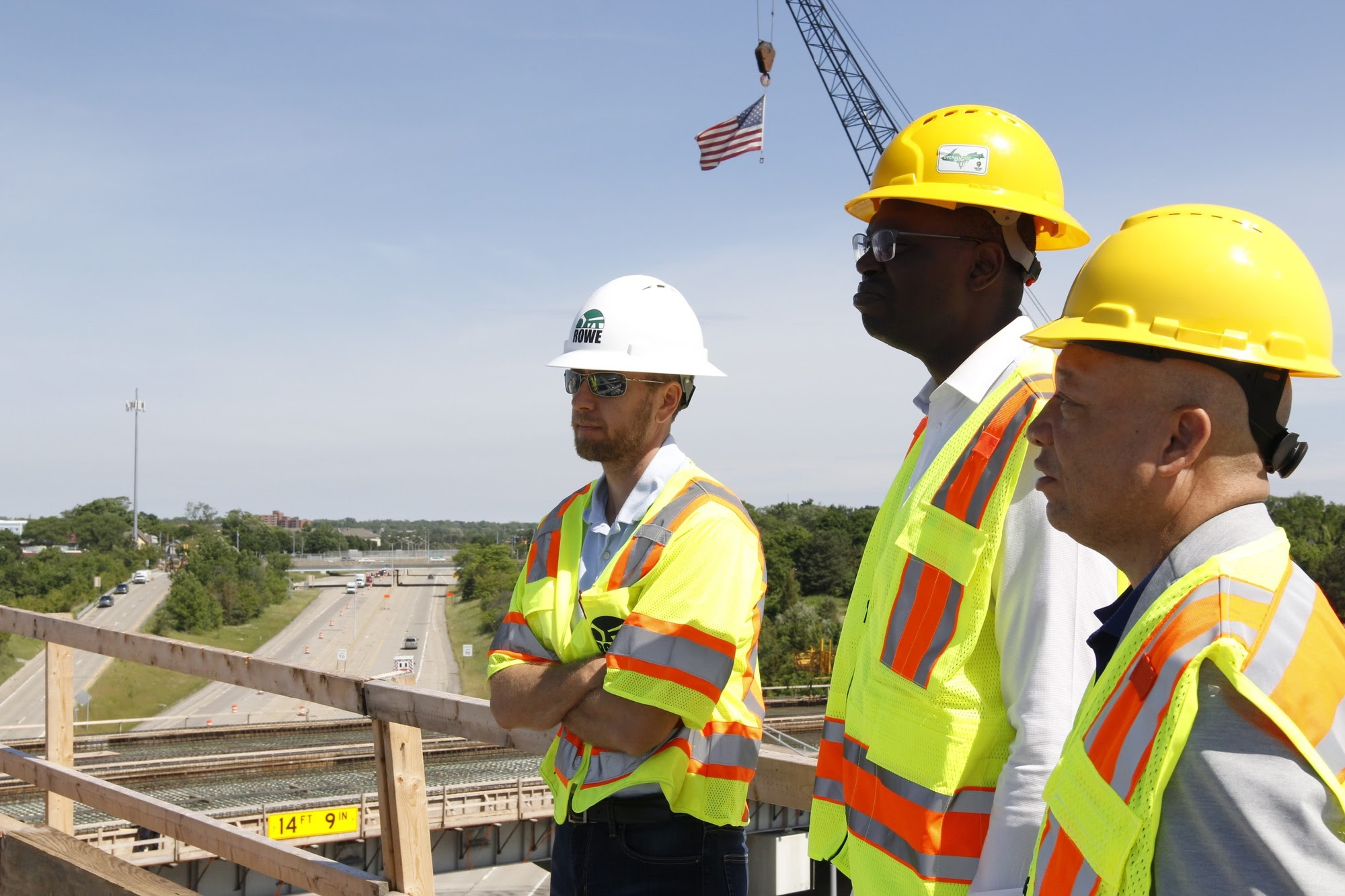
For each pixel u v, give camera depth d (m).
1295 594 1.26
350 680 3.42
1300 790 1.12
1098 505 1.44
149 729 49.69
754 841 12.00
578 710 2.53
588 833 2.60
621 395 2.71
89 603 106.81
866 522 80.81
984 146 2.19
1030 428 1.57
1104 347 1.43
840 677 2.35
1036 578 1.82
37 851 4.25
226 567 112.94
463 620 113.50
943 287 2.21
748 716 2.63
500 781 27.27
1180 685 1.21
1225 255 1.38
